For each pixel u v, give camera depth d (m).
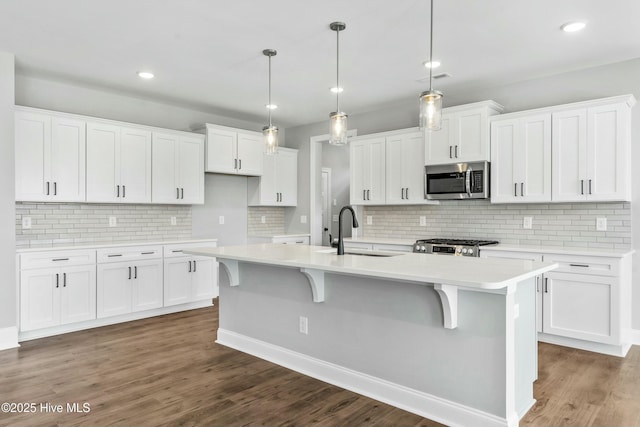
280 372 3.04
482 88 4.52
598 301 3.38
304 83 4.38
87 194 4.24
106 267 4.22
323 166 7.98
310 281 2.83
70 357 3.32
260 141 5.87
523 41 3.29
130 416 2.37
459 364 2.25
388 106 5.31
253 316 3.44
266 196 6.05
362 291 2.69
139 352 3.46
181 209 5.39
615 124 3.49
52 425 2.26
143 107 5.04
